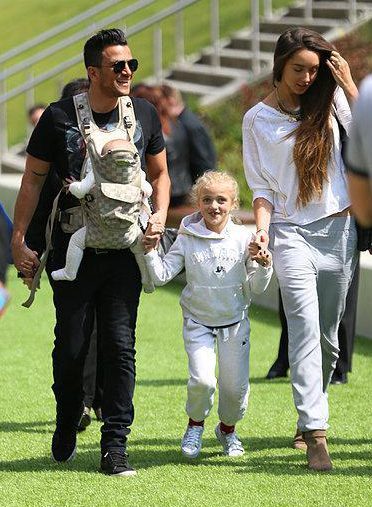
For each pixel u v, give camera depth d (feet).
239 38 98.73
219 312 31.99
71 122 30.68
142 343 52.49
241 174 81.71
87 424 37.22
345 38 87.86
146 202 31.22
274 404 40.81
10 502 29.37
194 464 32.89
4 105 99.45
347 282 33.06
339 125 32.45
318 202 32.32
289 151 32.12
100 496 29.78
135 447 35.12
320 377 32.17
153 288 31.73
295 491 30.09
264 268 31.19
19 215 31.83
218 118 87.30
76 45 122.83
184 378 45.57
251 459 33.40
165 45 111.96
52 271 31.40
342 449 34.50
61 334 31.27
